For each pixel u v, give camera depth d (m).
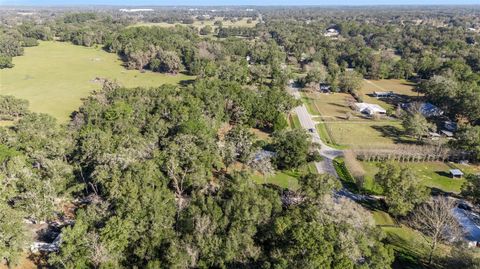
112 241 52.06
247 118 123.88
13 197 67.25
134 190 60.06
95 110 110.19
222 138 109.75
